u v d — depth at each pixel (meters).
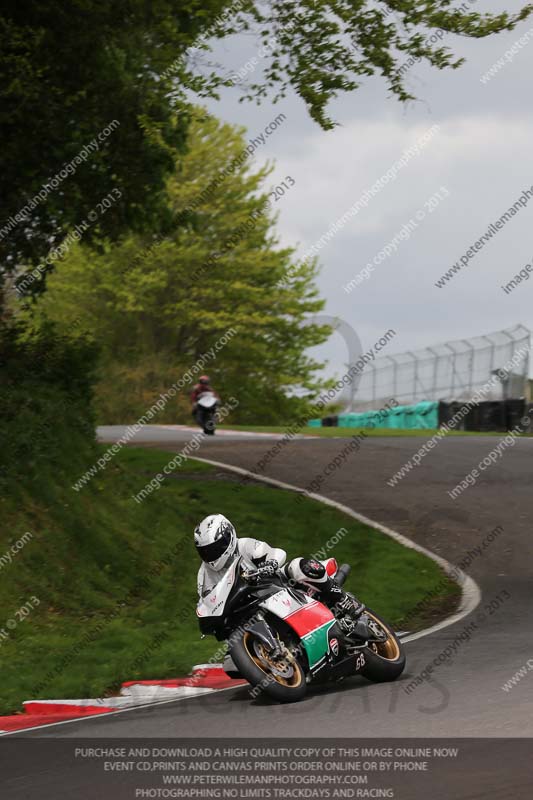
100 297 143.75
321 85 45.25
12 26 41.53
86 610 33.88
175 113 46.75
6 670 26.59
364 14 44.47
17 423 42.34
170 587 36.44
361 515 46.03
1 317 50.69
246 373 147.12
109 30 42.59
